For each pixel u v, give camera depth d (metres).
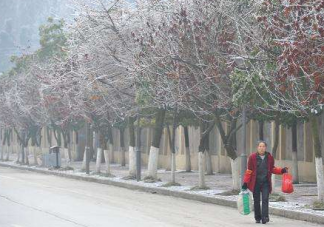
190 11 32.50
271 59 25.77
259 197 23.39
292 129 39.28
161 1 35.25
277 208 26.33
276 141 30.81
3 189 36.66
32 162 76.50
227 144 32.91
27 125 68.44
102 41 40.22
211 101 33.19
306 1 21.75
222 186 38.47
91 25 40.88
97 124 49.78
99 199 31.69
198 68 32.03
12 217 23.11
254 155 23.33
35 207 26.69
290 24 22.86
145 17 36.09
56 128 62.16
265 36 25.98
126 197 33.69
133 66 35.81
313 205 26.12
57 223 21.45
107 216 23.97
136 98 38.22
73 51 42.69
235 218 24.80
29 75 64.00
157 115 42.16
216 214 26.20
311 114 26.67
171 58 31.98
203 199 32.09
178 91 33.00
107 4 40.69
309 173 41.00
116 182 42.94
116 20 39.72
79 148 81.69
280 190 34.66
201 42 31.44
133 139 45.62
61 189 37.97
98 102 45.81
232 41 30.64
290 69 21.91
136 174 44.62
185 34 31.94
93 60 40.94
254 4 29.41
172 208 28.34
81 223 21.59
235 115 33.62
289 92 26.03
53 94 54.69
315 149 26.55
